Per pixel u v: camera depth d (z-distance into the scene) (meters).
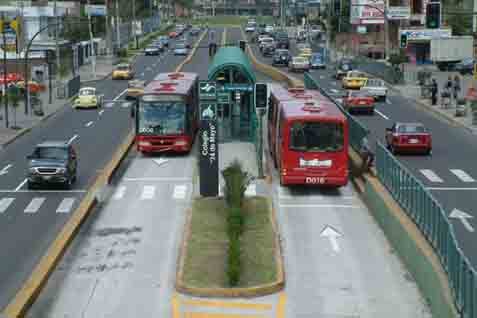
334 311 20.36
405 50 105.56
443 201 32.19
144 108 43.38
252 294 21.27
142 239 27.00
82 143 48.62
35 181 35.19
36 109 62.47
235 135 46.72
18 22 84.56
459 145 47.25
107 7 123.50
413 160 42.09
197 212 29.48
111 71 102.62
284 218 30.05
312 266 24.14
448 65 100.00
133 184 36.38
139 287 22.16
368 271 23.69
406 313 20.23
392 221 26.36
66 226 27.73
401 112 63.19
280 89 43.53
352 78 79.44
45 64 90.94
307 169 33.81
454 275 18.44
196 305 20.64
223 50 52.72
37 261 24.97
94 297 21.44
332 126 33.66
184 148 43.34
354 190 34.94
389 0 120.50
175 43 144.50
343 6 137.25
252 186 34.69
